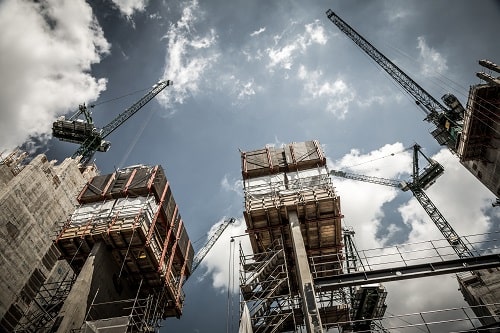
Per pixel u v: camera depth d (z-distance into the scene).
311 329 18.94
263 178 30.59
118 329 23.50
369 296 28.53
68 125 78.25
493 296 42.25
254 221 28.33
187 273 40.00
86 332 23.11
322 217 27.95
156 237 33.16
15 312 36.56
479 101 36.56
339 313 28.38
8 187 39.84
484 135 39.03
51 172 47.53
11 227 38.56
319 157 31.08
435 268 23.44
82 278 26.78
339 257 30.52
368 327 28.08
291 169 31.00
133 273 33.03
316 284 23.22
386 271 23.59
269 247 28.95
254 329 23.12
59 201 47.19
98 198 33.41
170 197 37.59
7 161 43.69
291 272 29.52
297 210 27.64
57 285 42.81
